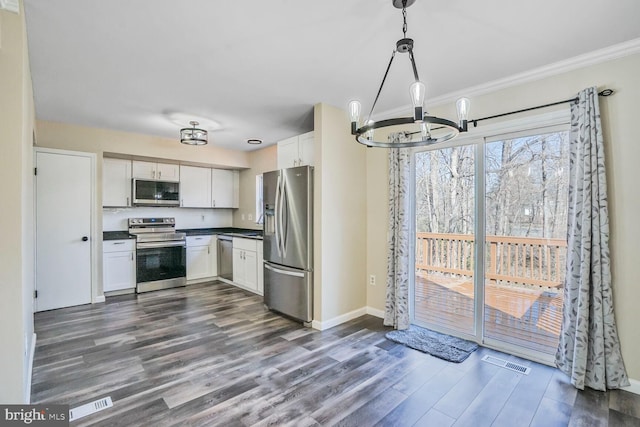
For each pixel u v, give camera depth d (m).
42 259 3.78
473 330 3.06
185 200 5.44
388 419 1.87
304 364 2.54
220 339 3.03
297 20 1.87
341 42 2.12
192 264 5.32
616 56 2.20
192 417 1.87
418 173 3.53
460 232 3.23
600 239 2.19
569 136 2.42
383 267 3.64
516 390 2.19
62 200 3.92
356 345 2.92
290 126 4.13
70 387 2.18
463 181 3.17
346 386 2.22
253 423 1.82
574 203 2.32
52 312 3.77
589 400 2.07
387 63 2.41
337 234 3.45
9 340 1.60
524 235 2.83
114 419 1.84
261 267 4.56
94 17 1.83
